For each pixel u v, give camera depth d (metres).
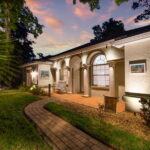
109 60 9.19
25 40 21.30
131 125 4.66
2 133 4.12
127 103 6.64
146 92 5.96
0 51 1.48
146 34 5.66
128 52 6.82
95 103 8.35
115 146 3.25
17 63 1.74
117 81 9.10
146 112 4.63
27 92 14.91
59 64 15.42
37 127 4.81
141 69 6.16
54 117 5.80
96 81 11.16
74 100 9.59
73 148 3.31
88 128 4.32
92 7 3.08
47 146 3.49
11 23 2.68
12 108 7.65
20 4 2.72
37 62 15.66
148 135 3.89
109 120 5.19
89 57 11.12
